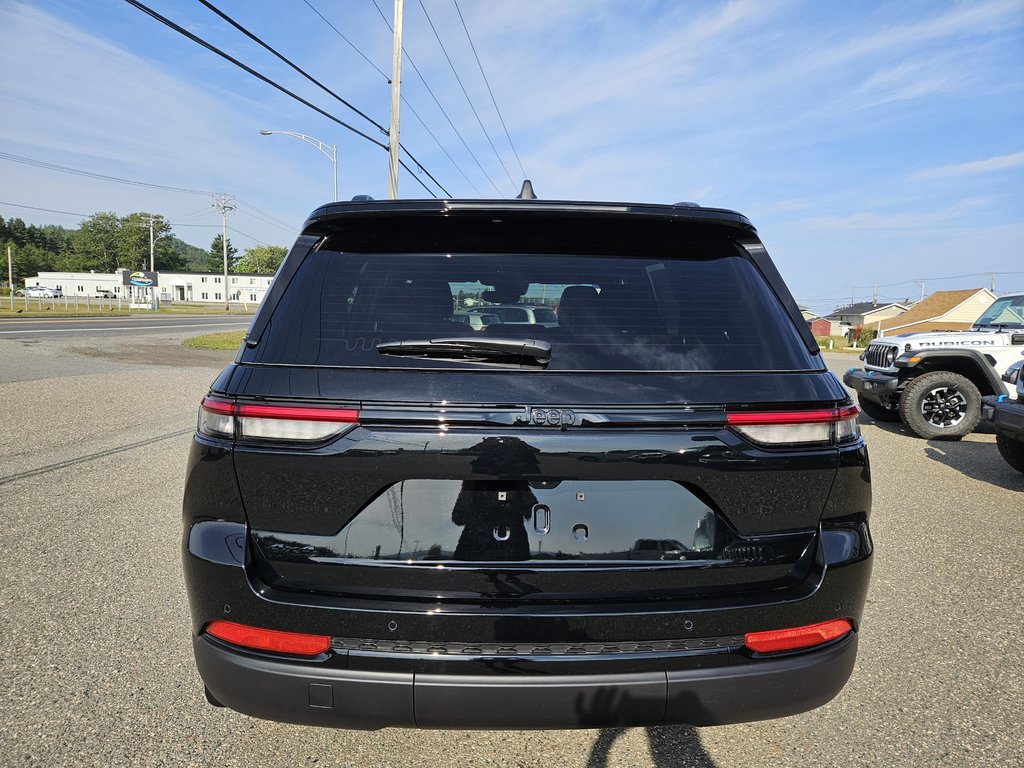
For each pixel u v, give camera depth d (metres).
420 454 1.62
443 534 1.64
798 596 1.71
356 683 1.61
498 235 1.95
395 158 18.56
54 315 38.62
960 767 2.13
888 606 3.35
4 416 8.19
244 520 1.68
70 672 2.62
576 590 1.65
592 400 1.65
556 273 1.89
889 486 5.88
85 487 5.23
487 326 1.78
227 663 1.67
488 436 1.62
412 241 1.93
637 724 1.67
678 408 1.67
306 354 1.71
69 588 3.39
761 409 1.70
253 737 2.25
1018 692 2.57
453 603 1.63
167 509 4.70
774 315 1.89
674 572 1.67
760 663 1.69
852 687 2.60
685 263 1.97
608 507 1.66
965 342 8.34
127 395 10.06
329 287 1.84
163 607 3.19
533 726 1.63
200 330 30.73
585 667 1.62
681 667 1.65
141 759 2.12
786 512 1.72
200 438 1.73
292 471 1.64
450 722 1.63
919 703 2.49
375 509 1.65
